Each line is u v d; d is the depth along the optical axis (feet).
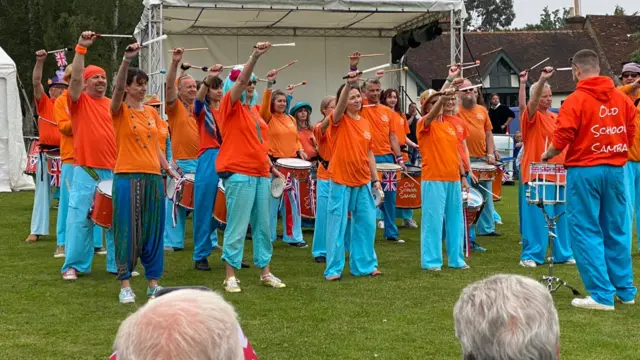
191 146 28.40
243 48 57.16
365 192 23.63
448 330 17.52
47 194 30.09
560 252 26.13
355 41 59.26
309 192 31.42
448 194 25.03
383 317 18.67
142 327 5.42
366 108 32.45
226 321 5.55
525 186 25.73
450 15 48.03
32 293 21.11
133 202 19.86
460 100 31.68
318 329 17.61
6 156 50.29
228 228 21.58
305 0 43.73
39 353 15.79
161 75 41.75
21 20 97.66
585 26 112.47
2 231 32.58
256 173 21.62
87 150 22.77
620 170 19.58
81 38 21.54
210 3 42.45
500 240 31.65
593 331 17.51
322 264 26.09
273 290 21.74
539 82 24.75
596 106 19.24
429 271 24.71
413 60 96.78
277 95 30.94
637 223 27.99
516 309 6.37
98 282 22.71
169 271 24.61
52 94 29.63
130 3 95.50
